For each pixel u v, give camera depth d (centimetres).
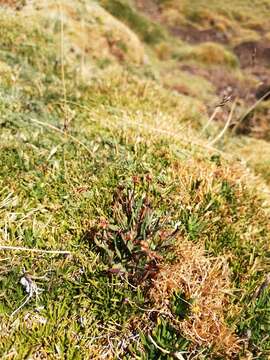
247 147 90
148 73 141
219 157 57
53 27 126
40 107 64
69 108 67
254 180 58
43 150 51
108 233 38
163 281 37
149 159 52
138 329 35
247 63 313
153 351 34
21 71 78
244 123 143
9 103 62
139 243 37
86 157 52
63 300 36
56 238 40
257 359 34
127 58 158
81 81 82
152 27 314
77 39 134
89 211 43
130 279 37
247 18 412
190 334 35
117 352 34
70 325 34
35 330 33
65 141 54
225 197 49
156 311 36
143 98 82
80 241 40
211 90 244
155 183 47
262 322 36
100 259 38
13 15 117
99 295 36
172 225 42
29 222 41
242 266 42
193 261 39
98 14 158
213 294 38
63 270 37
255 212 50
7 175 46
